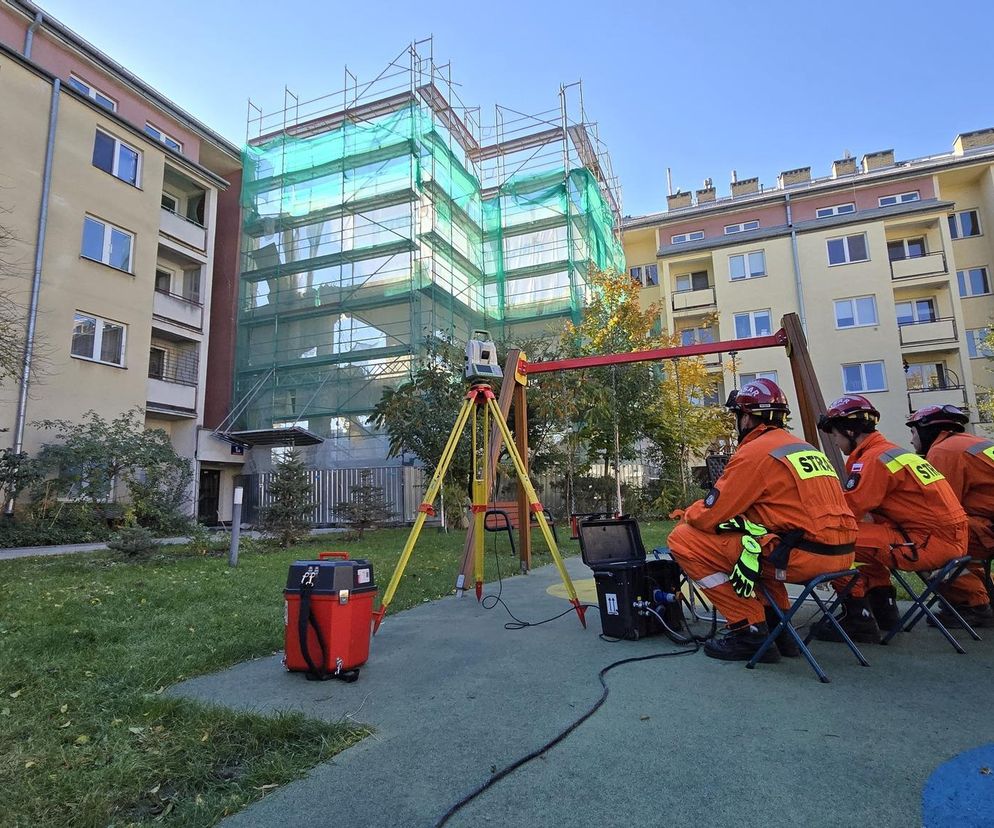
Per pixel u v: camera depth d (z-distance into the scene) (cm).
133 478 1549
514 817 199
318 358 2241
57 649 406
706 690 313
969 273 2552
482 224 2667
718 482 372
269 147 2489
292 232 2414
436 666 366
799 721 269
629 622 418
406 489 1934
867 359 2317
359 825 197
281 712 284
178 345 2097
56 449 1415
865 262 2380
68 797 219
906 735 252
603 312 1784
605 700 302
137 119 2070
